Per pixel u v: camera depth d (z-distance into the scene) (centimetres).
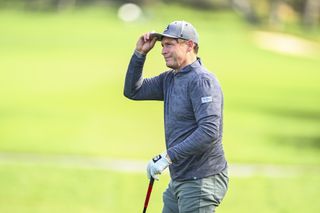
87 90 5775
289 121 4775
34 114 4519
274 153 3456
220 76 7806
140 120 4425
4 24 12950
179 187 1253
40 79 6531
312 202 2341
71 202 2238
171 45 1241
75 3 17038
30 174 2697
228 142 3753
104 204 2225
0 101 5091
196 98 1209
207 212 1245
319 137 4103
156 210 2170
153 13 16525
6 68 7362
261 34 14950
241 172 2917
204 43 11744
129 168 2928
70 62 8031
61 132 3853
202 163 1232
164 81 1309
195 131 1194
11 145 3400
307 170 3039
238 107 5359
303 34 16525
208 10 18225
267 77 8106
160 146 3562
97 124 4194
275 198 2380
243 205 2255
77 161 3052
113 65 7781
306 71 9369
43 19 14262
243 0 19300
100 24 13725
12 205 2173
